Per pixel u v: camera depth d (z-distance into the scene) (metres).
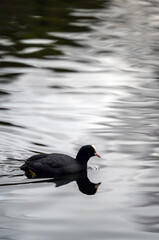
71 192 12.91
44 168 13.85
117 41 28.33
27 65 24.31
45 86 21.69
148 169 14.27
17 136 16.44
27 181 13.44
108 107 19.41
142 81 22.53
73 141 16.19
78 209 11.98
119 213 11.82
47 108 19.19
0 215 11.63
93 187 13.23
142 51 26.81
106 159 14.99
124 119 18.16
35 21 31.19
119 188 13.16
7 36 28.48
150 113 18.75
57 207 12.07
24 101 19.89
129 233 10.91
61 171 13.97
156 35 29.52
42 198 12.51
